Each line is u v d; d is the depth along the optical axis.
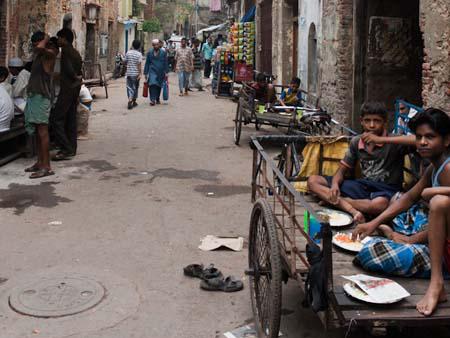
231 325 4.41
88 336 4.18
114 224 6.57
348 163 5.11
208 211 7.10
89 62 24.39
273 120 10.84
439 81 6.66
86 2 22.98
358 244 4.18
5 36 13.59
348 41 10.71
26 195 7.63
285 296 4.86
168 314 4.55
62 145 9.79
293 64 16.98
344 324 3.23
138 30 41.66
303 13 14.27
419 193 4.19
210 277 5.12
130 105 16.61
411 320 3.27
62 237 6.14
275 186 4.89
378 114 4.95
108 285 5.00
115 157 10.02
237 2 30.16
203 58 30.00
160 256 5.69
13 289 4.88
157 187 8.15
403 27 10.41
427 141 3.87
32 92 8.43
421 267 3.76
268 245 4.04
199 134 12.45
